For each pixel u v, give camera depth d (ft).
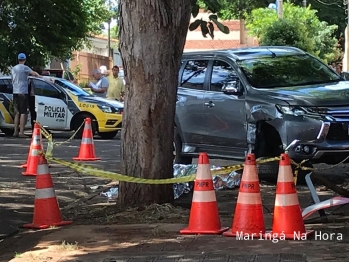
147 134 26.99
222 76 38.29
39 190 26.00
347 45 94.48
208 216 23.27
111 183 36.99
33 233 24.99
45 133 40.91
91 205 29.96
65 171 41.19
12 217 28.09
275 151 35.68
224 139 37.37
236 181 34.76
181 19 26.68
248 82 36.45
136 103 26.89
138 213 26.50
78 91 65.82
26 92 63.57
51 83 65.46
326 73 38.32
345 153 33.22
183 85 40.14
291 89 35.37
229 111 36.81
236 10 139.23
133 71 26.71
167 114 27.09
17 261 21.03
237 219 22.75
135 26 26.35
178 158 40.29
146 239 22.88
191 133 39.17
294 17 96.27
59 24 92.43
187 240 22.45
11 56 89.35
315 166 40.93
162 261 19.97
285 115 33.60
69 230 24.84
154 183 25.81
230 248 21.17
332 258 19.54
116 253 21.27
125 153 27.35
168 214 26.30
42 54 94.07
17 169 42.16
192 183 32.32
